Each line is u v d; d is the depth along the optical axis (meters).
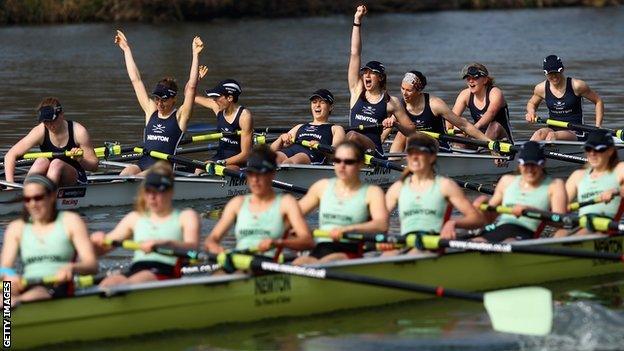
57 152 62.81
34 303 39.09
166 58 169.00
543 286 48.53
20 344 39.16
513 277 48.38
